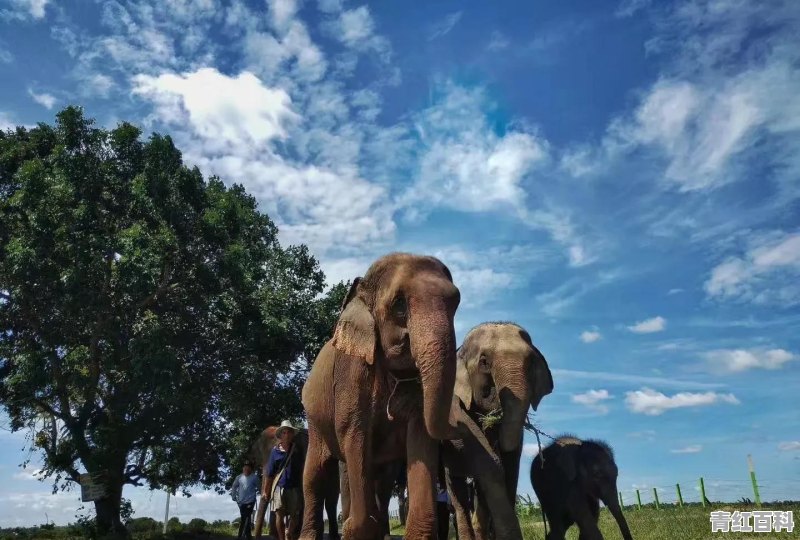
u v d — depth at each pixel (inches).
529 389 337.1
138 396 772.6
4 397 784.3
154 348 710.5
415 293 214.1
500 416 334.0
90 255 719.7
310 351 937.5
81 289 714.8
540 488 433.1
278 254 983.0
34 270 701.9
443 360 199.5
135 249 727.1
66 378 777.6
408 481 221.8
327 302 965.8
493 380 339.3
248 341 853.8
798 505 719.7
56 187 743.7
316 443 280.4
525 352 340.2
